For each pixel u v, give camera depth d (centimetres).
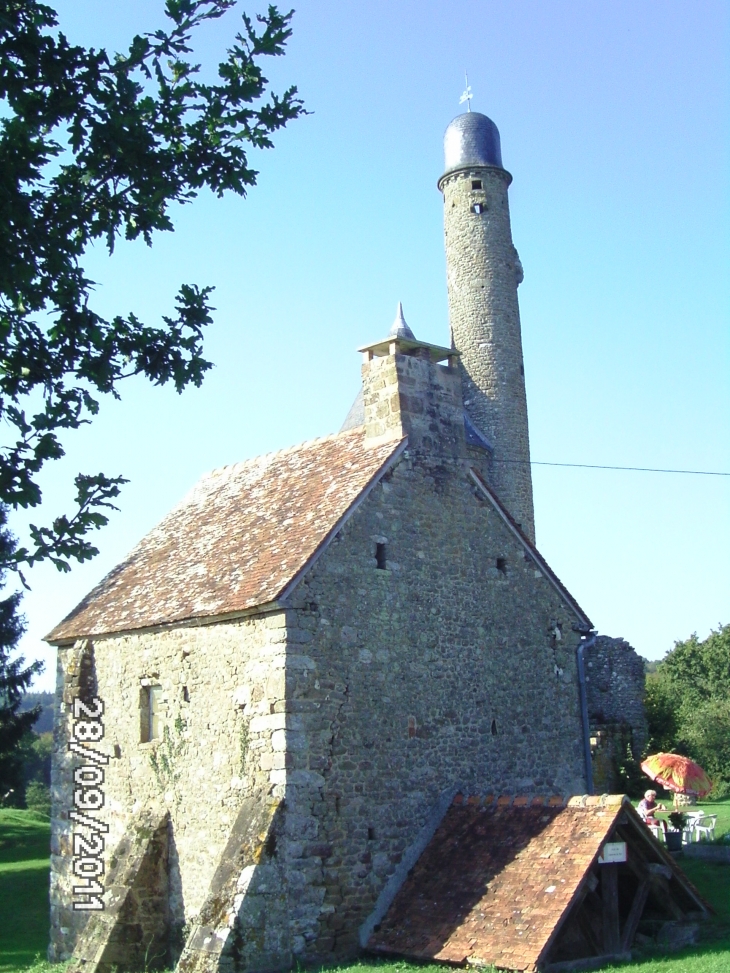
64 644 1983
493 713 1794
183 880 1617
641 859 1466
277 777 1476
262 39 920
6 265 821
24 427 863
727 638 5219
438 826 1644
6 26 812
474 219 3678
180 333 949
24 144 827
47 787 7050
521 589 1911
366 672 1603
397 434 1769
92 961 1560
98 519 856
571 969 1325
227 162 930
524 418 3581
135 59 899
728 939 1505
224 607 1595
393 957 1464
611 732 3306
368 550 1656
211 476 2266
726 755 3938
